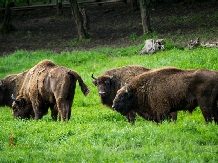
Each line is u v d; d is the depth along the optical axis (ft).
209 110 108.68
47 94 130.31
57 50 256.52
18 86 149.89
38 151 98.12
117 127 113.19
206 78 108.58
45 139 107.34
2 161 94.02
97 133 105.40
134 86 116.88
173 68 113.91
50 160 93.45
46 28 321.93
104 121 127.03
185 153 90.27
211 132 100.12
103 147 97.66
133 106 118.32
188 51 193.57
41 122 123.75
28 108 139.13
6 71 224.33
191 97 110.01
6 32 318.86
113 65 196.24
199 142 97.55
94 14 335.67
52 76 128.06
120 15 322.75
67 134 108.99
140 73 130.11
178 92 110.83
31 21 345.51
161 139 98.78
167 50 205.87
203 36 232.12
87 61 216.54
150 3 328.90
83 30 269.64
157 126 109.19
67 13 352.69
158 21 290.76
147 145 96.07
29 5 377.50
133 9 325.83
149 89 114.73
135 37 258.98
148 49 208.13
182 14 298.76
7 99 152.46
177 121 120.26
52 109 135.13
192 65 167.02
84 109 150.71
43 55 240.12
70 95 126.93
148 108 116.26
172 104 112.37
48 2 378.32
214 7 301.22
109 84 133.80
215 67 161.79
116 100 118.01
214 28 249.14
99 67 201.05
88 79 182.60
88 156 92.48
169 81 112.37
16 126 118.32
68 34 299.58
